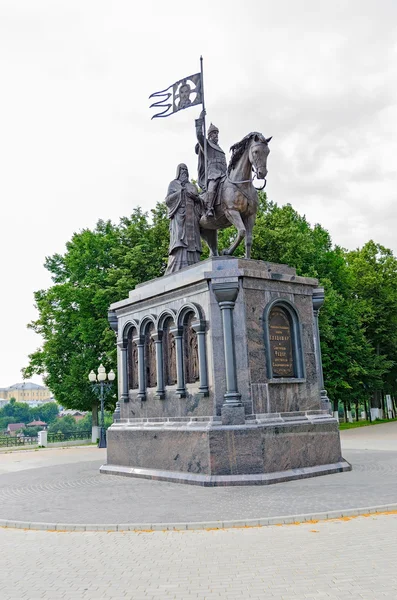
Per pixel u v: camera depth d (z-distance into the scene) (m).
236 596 5.27
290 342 13.76
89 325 36.72
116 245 38.31
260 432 12.12
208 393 12.93
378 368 43.03
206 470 12.23
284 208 36.97
